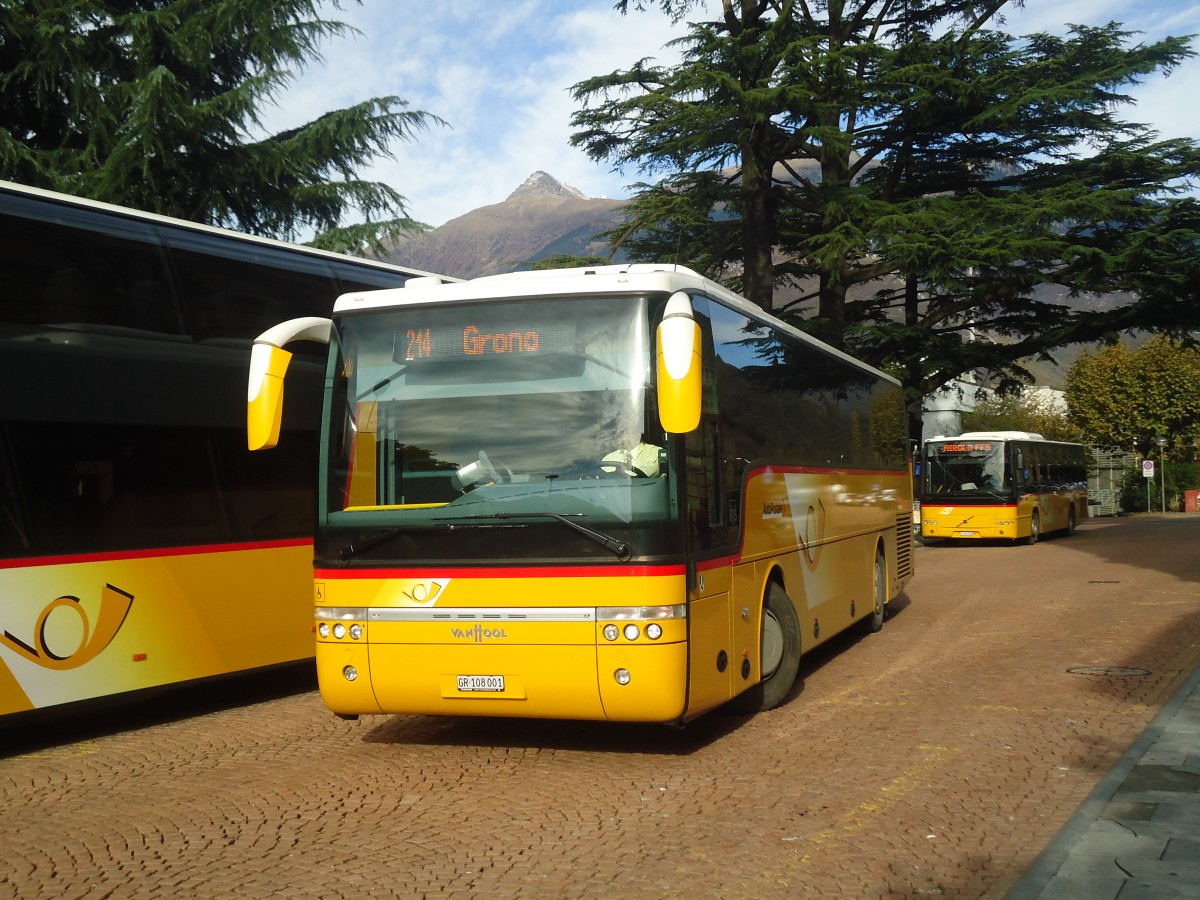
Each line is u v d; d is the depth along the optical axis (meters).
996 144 30.92
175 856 5.82
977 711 8.98
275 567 10.23
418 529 7.43
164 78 20.69
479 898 5.11
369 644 7.51
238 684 11.71
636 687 7.05
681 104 25.39
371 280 11.66
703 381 7.94
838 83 24.83
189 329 9.73
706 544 7.63
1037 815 6.18
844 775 7.15
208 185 22.34
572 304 7.50
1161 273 27.64
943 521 33.03
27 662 8.34
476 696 7.30
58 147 22.30
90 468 8.84
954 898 4.98
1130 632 13.12
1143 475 64.12
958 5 30.02
